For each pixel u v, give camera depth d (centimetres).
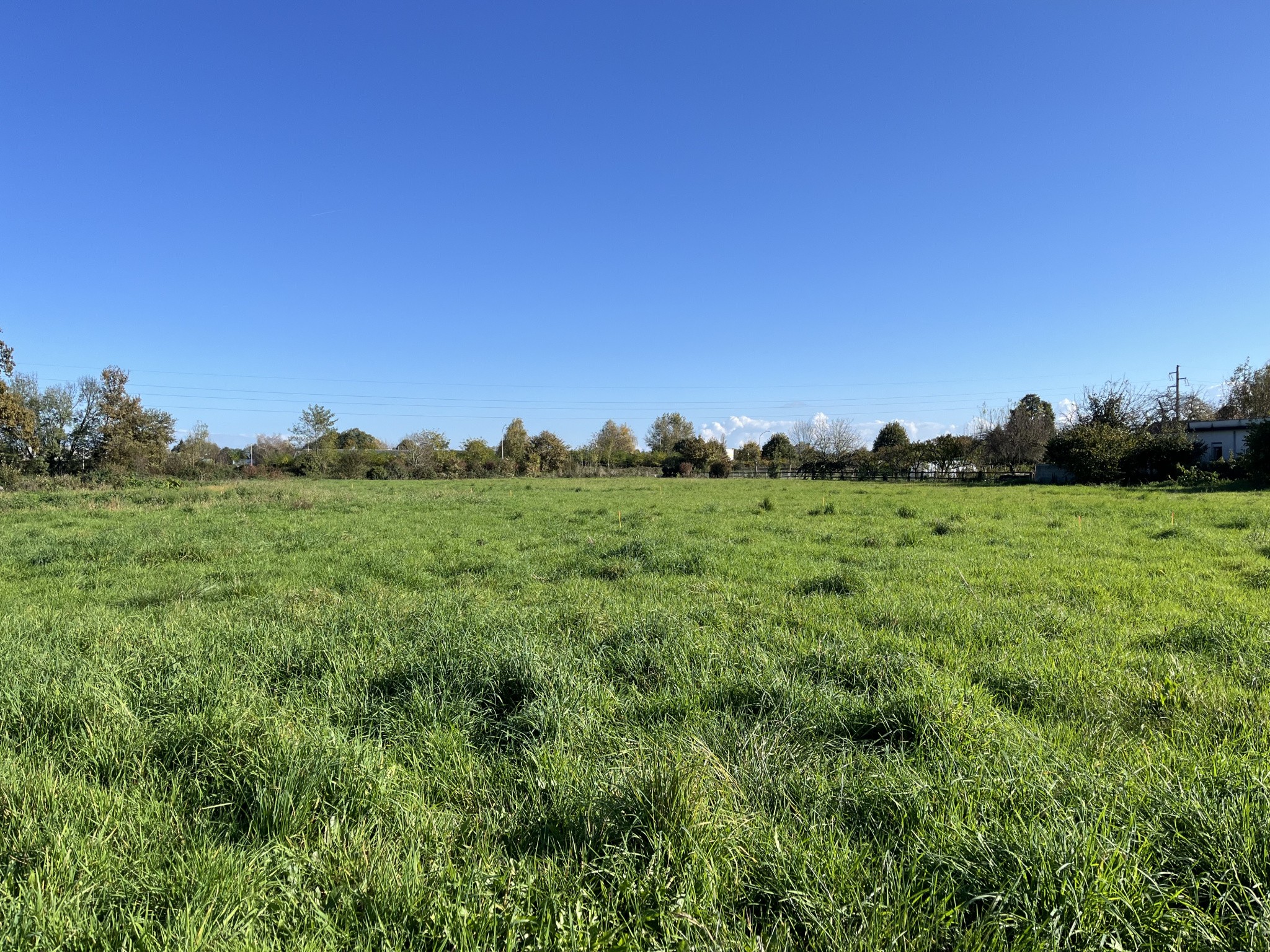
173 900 200
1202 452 3294
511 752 313
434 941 182
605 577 821
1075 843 203
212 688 362
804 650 451
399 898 195
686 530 1329
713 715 344
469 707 355
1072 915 186
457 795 269
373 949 183
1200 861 205
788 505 2056
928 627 532
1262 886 190
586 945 178
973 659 439
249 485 3250
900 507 1692
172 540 1138
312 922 191
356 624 526
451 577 838
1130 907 184
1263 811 218
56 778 271
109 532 1263
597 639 482
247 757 278
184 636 491
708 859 205
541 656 413
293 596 663
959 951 178
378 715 349
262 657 441
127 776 280
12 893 201
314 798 249
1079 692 371
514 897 197
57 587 782
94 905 198
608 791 245
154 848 229
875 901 194
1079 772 258
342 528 1423
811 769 281
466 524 1541
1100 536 1115
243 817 254
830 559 934
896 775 265
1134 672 404
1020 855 200
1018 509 1714
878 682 383
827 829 231
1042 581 717
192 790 268
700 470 6875
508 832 240
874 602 613
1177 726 321
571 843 224
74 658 427
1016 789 244
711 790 245
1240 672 403
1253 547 929
